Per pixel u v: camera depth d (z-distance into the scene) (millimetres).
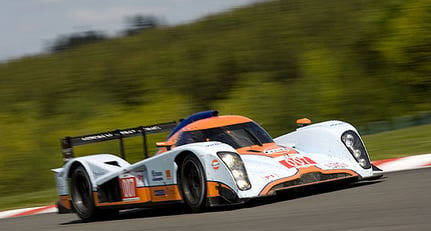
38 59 96750
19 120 76250
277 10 86125
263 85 69812
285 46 75562
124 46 94188
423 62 67625
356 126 66125
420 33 67750
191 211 21484
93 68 87312
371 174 22141
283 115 65875
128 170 22250
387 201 17125
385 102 67438
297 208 18094
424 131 40750
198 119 24156
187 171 20406
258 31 81125
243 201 19141
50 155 67188
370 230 13289
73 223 23797
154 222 19719
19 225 24766
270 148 22047
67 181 24406
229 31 85125
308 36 76562
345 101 67250
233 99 70062
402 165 27969
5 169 64875
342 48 72062
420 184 20031
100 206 23328
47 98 82000
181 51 83500
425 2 68688
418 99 68062
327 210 16906
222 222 17250
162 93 77188
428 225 12945
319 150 22531
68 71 89000
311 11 81375
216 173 19578
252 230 15273
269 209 18703
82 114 76562
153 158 21344
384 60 69750
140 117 73250
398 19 69562
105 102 78688
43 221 25422
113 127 72375
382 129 56094
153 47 89500
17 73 92500
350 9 79125
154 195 21422
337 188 21953
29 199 37344
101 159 23969
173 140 23641
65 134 71000
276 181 19766
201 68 77562
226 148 19969
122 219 22906
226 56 77000
